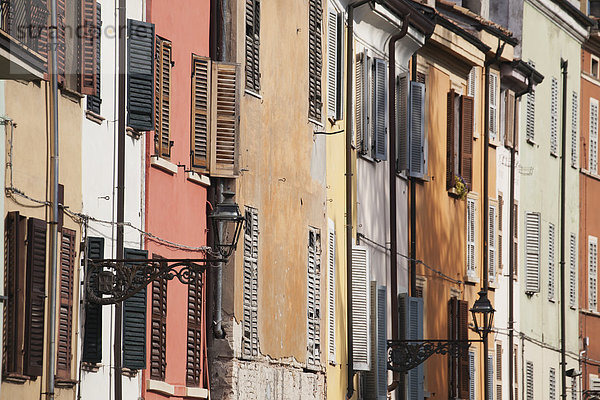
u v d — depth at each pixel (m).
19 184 28.70
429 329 58.59
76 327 31.20
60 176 30.69
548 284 77.12
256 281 41.09
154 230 35.81
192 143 38.50
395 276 53.19
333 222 48.25
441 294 60.44
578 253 82.19
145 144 35.31
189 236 38.12
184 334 37.66
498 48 66.62
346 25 49.91
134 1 34.62
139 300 33.91
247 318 40.47
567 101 81.25
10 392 28.23
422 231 58.53
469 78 65.31
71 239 30.89
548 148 77.94
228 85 39.06
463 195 62.72
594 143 84.75
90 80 31.36
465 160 63.28
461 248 63.59
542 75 74.75
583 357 81.75
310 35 45.97
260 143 41.50
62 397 30.47
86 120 32.00
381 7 51.72
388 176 54.66
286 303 43.50
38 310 29.06
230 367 39.16
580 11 81.12
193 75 38.56
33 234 28.78
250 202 40.72
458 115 63.03
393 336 52.69
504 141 70.88
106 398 32.84
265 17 42.16
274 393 42.34
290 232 43.88
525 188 74.31
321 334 46.56
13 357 28.39
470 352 64.38
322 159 47.03
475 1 68.12
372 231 52.56
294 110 44.34
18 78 27.20
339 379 48.75
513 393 71.00
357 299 49.72
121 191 33.53
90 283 31.45
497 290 69.25
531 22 76.06
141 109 34.25
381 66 53.41
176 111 37.47
